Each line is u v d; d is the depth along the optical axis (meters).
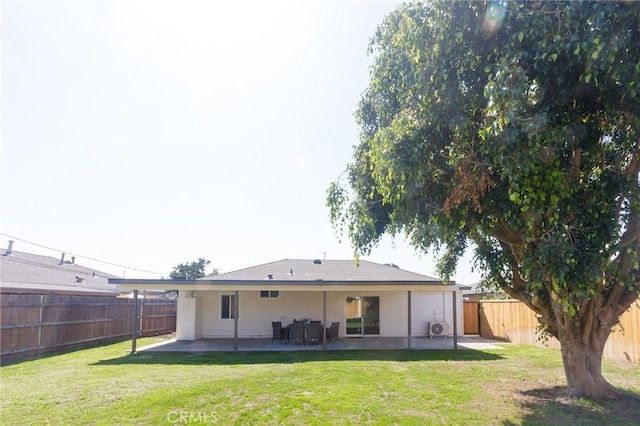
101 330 15.20
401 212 5.79
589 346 6.64
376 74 5.94
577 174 4.96
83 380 7.97
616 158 5.63
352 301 17.19
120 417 5.56
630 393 6.87
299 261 18.72
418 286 13.16
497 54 4.35
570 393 6.58
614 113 4.61
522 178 4.20
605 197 4.80
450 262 9.06
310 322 14.48
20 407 6.05
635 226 5.21
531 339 14.09
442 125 4.95
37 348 12.01
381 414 5.68
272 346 13.81
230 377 8.13
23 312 11.60
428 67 4.84
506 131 4.03
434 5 4.61
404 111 5.39
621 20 3.61
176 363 10.16
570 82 4.32
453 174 5.38
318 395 6.68
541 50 3.98
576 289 4.41
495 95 3.95
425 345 14.16
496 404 6.23
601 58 3.76
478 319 18.39
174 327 21.41
